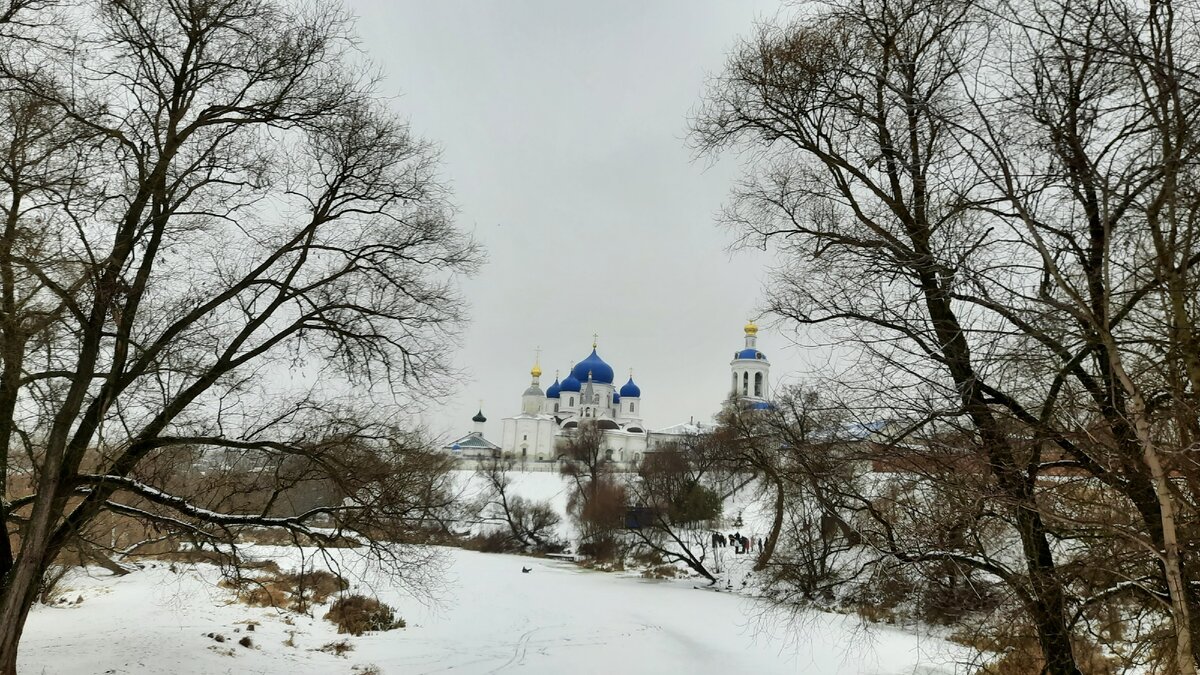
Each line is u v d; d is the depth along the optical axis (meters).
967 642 9.73
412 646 22.31
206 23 13.84
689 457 48.06
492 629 25.88
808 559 12.27
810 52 11.50
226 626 21.86
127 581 29.95
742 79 12.15
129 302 12.90
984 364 8.20
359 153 15.48
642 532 50.44
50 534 12.82
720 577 44.97
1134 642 8.66
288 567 33.44
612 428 112.25
